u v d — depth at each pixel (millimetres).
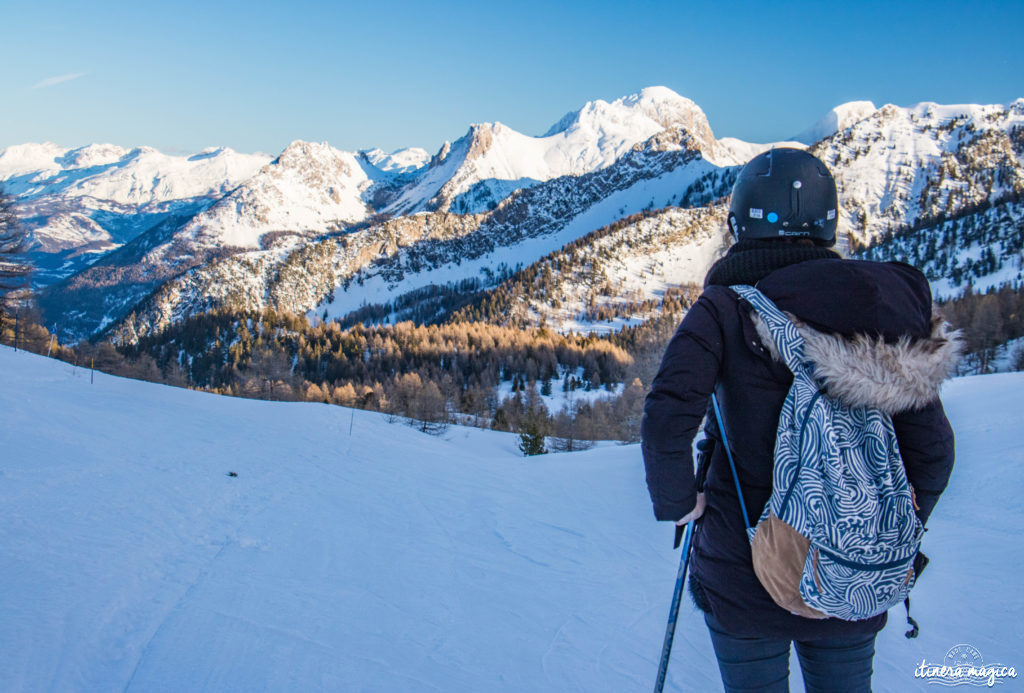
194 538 4773
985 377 15508
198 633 3178
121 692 2590
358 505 6547
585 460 11867
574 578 4500
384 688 2764
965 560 3863
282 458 8938
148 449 8133
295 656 3018
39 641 2879
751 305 1416
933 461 1384
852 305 1323
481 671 2980
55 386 13398
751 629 1450
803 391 1328
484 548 5309
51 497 5273
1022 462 5703
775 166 1536
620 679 2900
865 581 1282
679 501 1436
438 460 10727
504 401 77000
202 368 109188
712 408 1567
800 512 1295
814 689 1486
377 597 3951
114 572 3832
